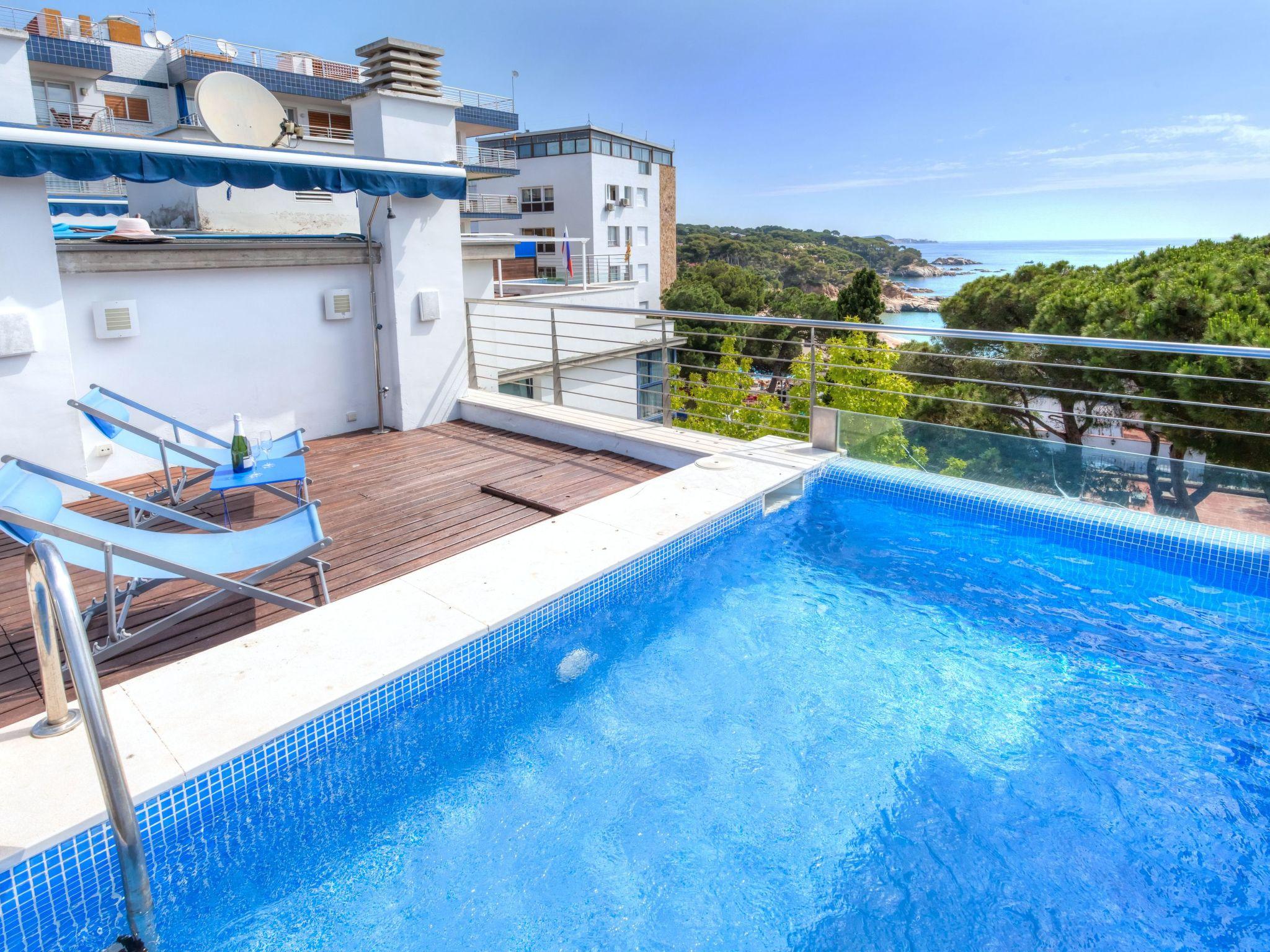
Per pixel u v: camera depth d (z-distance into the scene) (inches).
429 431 291.6
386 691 116.4
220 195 657.0
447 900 97.7
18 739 99.1
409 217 277.3
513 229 1823.3
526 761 124.6
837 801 115.6
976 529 202.1
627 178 1851.6
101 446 223.9
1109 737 129.0
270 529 148.9
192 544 141.1
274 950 89.9
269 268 253.1
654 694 142.6
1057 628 162.4
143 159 193.6
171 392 236.7
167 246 225.5
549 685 144.0
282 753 104.1
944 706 138.1
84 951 87.1
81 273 211.2
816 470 225.5
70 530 113.9
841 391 695.1
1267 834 109.0
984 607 171.9
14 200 188.2
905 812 113.2
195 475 234.2
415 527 189.8
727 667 150.8
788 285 4008.4
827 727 132.7
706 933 93.6
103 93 943.7
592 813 113.3
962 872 102.6
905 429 221.3
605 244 1797.5
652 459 249.4
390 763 118.3
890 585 182.7
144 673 124.4
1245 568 163.5
